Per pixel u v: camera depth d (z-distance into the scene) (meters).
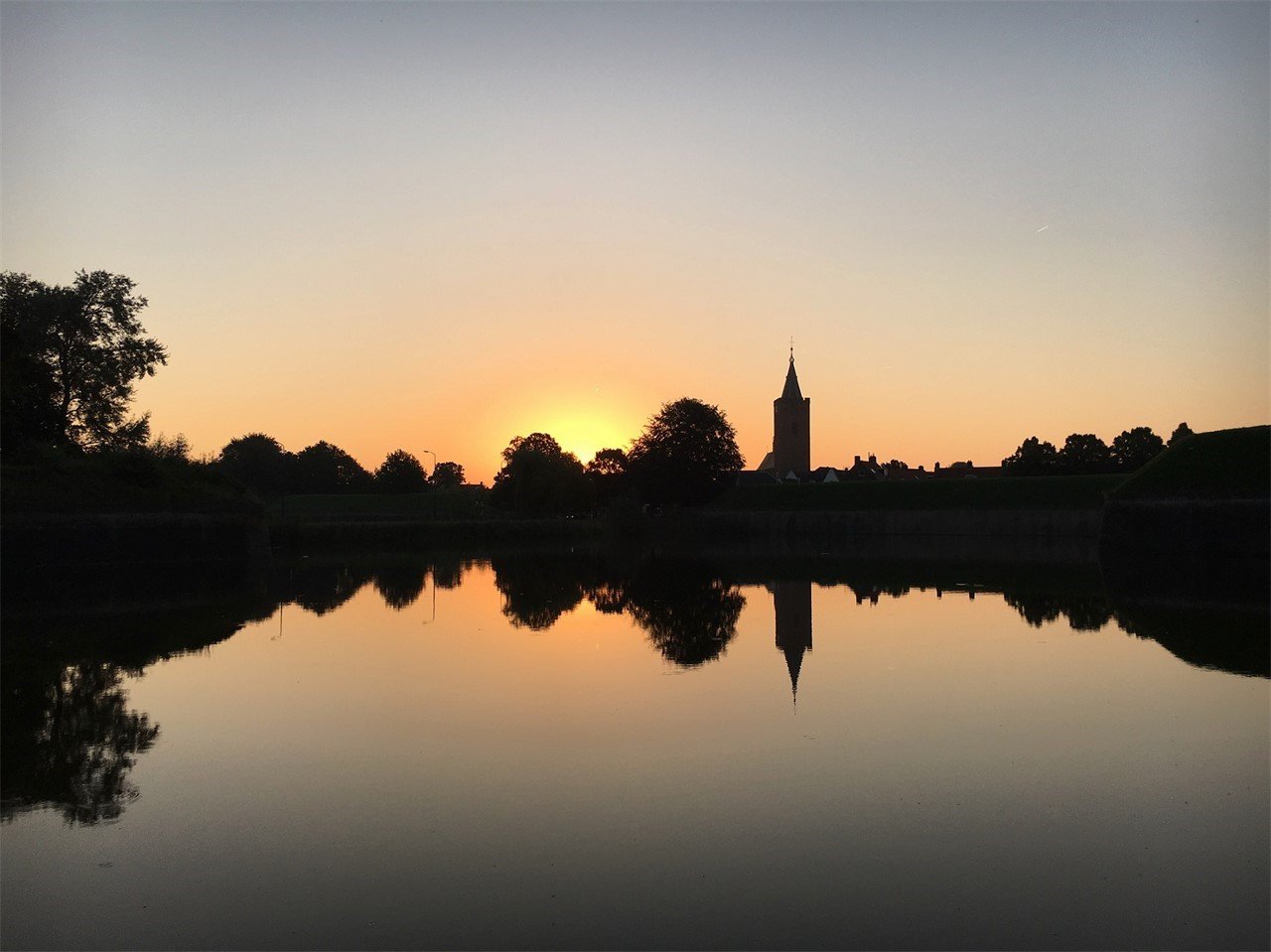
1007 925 9.87
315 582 50.16
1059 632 29.62
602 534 108.00
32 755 16.38
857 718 18.45
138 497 58.72
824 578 51.59
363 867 11.46
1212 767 15.13
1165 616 33.34
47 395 66.00
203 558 62.56
